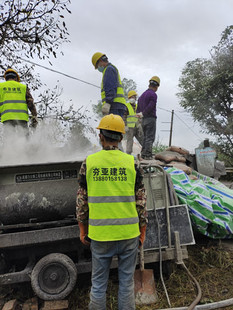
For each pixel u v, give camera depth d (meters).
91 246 2.31
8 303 2.91
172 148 6.30
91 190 2.27
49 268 2.85
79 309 2.89
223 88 13.55
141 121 6.02
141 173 2.37
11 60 5.77
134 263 2.35
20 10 4.68
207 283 3.26
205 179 5.71
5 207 2.91
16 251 3.23
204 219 3.84
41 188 2.98
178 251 3.16
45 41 4.98
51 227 3.15
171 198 3.47
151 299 2.94
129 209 2.26
